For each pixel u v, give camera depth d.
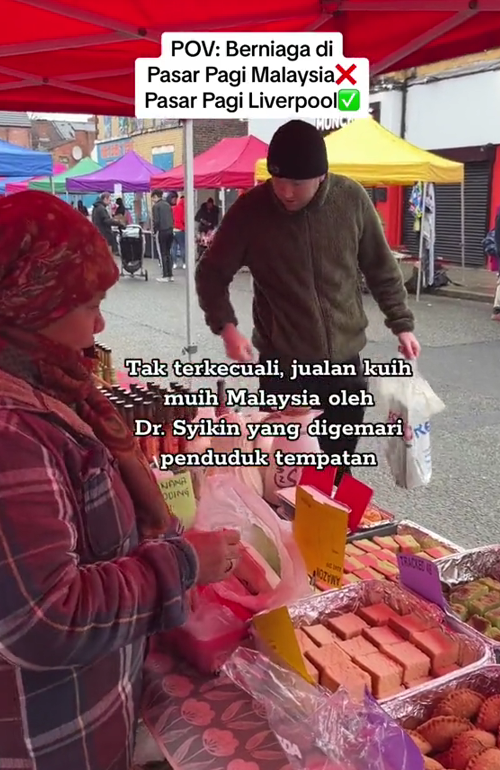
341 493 1.69
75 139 36.44
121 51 2.49
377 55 2.50
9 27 2.16
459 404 5.45
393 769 0.98
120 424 1.04
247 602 1.27
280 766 1.04
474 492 3.85
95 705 0.96
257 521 1.34
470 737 1.19
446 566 1.78
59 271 0.84
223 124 21.12
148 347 7.58
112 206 20.27
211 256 2.54
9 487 0.80
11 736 0.92
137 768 1.14
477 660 1.35
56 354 0.89
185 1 1.94
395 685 1.31
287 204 2.35
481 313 9.47
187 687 1.21
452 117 12.53
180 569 0.94
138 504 1.05
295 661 1.20
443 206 13.02
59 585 0.81
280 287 2.44
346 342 2.49
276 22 2.12
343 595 1.51
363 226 2.47
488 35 2.30
